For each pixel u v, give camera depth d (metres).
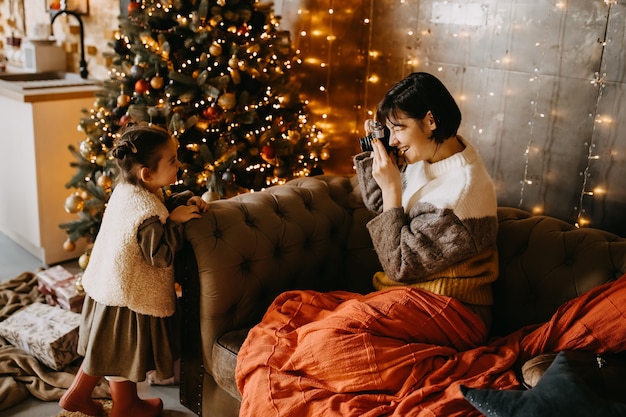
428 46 2.70
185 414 2.32
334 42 3.04
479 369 1.67
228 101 2.53
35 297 3.09
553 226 2.06
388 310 1.75
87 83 3.74
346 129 3.10
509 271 2.05
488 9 2.46
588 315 1.71
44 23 4.39
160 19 2.61
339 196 2.35
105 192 2.83
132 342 2.00
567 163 2.34
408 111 1.81
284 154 2.77
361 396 1.62
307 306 1.93
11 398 2.36
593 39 2.20
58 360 2.52
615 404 1.37
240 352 1.84
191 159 2.65
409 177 1.93
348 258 2.31
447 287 1.81
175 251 1.95
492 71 2.50
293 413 1.63
